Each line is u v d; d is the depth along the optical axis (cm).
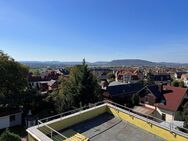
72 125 1132
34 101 3772
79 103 3478
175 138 966
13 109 3597
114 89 5578
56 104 3547
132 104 4806
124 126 1154
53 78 8988
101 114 1319
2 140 2148
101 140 993
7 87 3809
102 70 15825
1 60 3719
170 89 4600
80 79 3659
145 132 1086
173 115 3841
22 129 3269
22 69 4144
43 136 828
